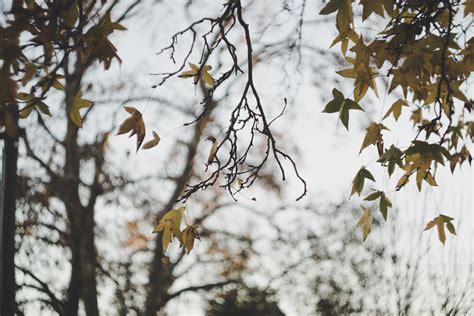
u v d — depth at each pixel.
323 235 26.98
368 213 5.60
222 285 27.44
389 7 4.41
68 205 23.05
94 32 4.43
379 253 25.52
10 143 8.00
